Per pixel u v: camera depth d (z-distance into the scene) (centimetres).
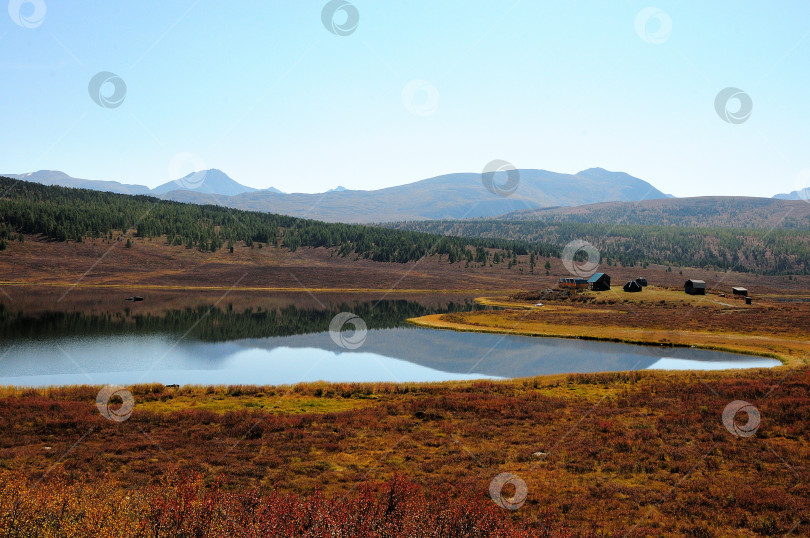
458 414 2859
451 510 1368
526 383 3800
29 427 2402
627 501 1641
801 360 5150
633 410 2873
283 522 1258
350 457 2094
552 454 2119
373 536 1201
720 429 2400
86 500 1330
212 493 1451
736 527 1450
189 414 2695
